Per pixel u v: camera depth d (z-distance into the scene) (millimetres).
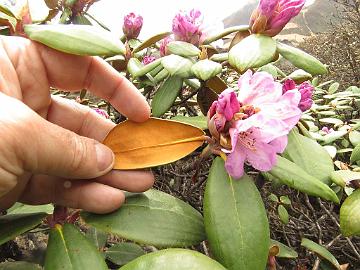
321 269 233
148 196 157
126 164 155
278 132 143
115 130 161
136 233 144
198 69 189
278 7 195
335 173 187
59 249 136
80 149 141
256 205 149
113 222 147
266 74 155
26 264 164
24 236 261
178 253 119
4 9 178
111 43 148
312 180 162
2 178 125
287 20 195
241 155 152
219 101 150
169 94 209
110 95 175
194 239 147
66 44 146
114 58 253
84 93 295
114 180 155
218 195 151
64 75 170
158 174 268
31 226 147
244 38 210
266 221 146
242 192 152
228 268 137
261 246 141
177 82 210
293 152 186
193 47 211
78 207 150
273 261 161
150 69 218
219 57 214
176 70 199
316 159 186
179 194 245
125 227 146
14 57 159
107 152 151
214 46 253
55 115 182
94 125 189
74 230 142
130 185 155
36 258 212
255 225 144
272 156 151
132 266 118
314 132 297
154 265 117
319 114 384
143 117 163
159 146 158
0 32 218
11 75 155
